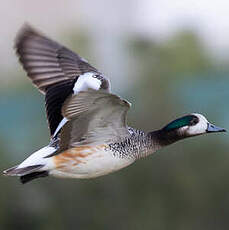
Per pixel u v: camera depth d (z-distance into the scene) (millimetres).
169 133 10648
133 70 17516
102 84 10133
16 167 9922
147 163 15781
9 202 15477
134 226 15664
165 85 16594
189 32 20141
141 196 15766
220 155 16125
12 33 26609
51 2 29938
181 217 15867
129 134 10125
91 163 10031
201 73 19438
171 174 15828
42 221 15555
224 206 16016
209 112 16797
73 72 10422
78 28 19188
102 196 15664
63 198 15578
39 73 10359
